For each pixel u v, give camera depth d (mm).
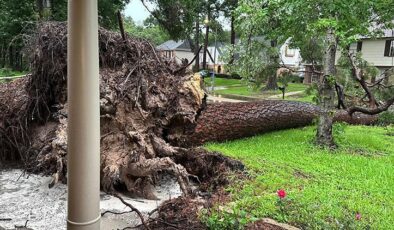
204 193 3072
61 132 3320
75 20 1680
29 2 9297
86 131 1774
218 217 2279
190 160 3727
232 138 5543
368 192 3213
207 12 21375
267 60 6195
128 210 2781
